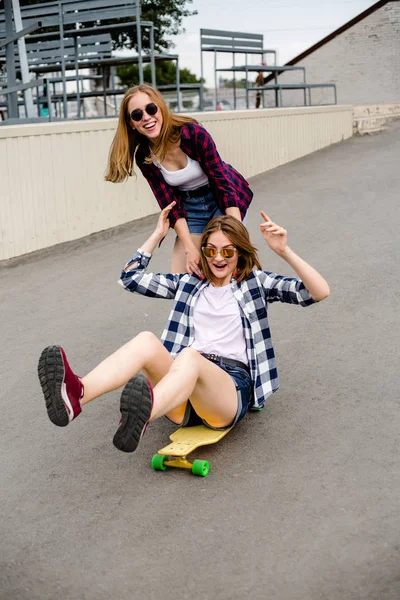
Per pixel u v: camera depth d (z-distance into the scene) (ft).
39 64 50.29
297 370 15.93
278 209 31.60
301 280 12.53
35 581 9.45
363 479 11.35
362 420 13.41
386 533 9.87
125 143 14.05
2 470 12.67
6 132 26.35
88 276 24.39
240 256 12.69
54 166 28.45
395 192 32.45
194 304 12.97
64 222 29.12
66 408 10.32
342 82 94.73
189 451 11.63
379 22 91.61
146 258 13.43
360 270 22.36
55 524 10.79
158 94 13.67
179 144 13.97
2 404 15.52
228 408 12.05
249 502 10.94
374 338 17.30
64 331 19.54
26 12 44.62
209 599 8.81
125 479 12.00
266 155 41.32
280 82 97.71
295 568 9.28
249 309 12.78
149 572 9.44
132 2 40.37
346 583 8.91
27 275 25.04
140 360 11.33
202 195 14.73
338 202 31.73
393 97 92.63
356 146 46.93
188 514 10.75
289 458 12.21
